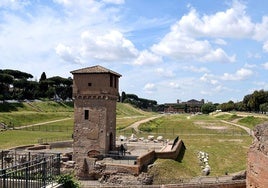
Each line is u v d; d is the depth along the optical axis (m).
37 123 118.12
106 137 59.25
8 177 20.47
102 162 54.50
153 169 53.22
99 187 41.34
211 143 80.31
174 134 93.44
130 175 51.06
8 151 33.72
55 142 74.12
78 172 55.22
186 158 65.62
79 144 59.62
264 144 21.27
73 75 60.00
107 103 59.34
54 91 189.50
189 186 42.66
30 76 199.00
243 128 102.62
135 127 104.69
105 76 59.00
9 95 160.12
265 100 172.00
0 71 185.00
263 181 21.00
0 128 99.62
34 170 22.03
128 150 67.44
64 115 143.25
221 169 61.88
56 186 20.95
